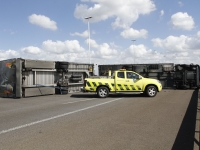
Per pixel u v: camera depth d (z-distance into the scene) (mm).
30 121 7809
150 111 9484
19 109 10781
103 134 6023
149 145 5102
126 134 6008
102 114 8945
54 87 18828
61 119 8078
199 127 6512
